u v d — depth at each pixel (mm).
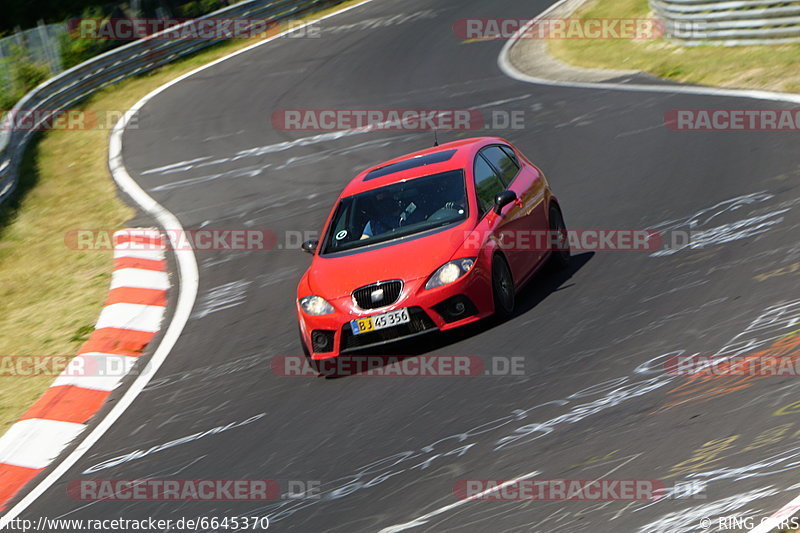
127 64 96125
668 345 24203
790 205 32969
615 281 30172
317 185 54812
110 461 26562
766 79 53969
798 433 18297
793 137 41719
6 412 31781
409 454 21953
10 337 39562
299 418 25828
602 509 17500
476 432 22125
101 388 32250
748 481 17203
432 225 29609
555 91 64688
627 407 21391
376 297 27609
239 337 34375
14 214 59250
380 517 19406
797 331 22969
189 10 113125
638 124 51688
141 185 61781
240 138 69188
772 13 61469
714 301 26297
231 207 53750
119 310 39781
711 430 19359
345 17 107562
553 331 27156
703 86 56500
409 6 106938
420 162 32719
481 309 27984
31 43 99625
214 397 29250
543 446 20594
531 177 33625
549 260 33344
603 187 42531
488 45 83938
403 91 74125
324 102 75312
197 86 88562
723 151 42719
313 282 29094
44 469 27234
